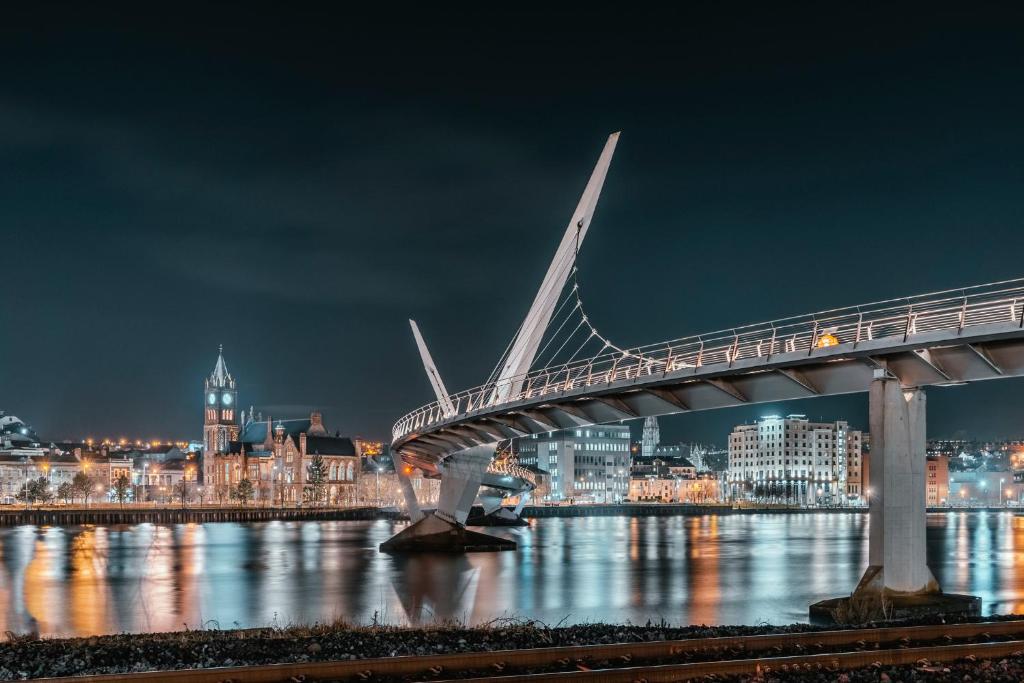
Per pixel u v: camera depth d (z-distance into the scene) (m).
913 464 49.28
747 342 55.88
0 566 106.00
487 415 84.31
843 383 53.34
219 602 70.38
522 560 109.12
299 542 153.50
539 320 100.69
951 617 42.84
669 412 64.94
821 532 187.38
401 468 134.25
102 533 189.88
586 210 99.00
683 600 68.44
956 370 48.75
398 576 89.81
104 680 25.11
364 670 27.12
